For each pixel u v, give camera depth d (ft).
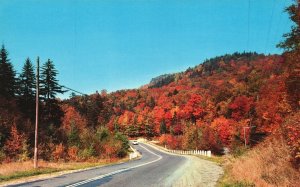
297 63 75.25
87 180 60.49
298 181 43.57
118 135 253.65
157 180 60.80
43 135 175.94
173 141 354.95
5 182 61.00
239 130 260.42
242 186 50.78
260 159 61.57
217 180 62.75
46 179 64.23
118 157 202.80
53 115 210.18
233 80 576.20
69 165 110.32
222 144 277.85
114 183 55.88
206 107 450.71
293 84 79.77
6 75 196.34
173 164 110.32
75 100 396.37
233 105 327.26
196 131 312.09
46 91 206.18
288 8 73.67
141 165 106.22
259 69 504.84
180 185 53.98
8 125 160.04
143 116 579.07
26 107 201.46
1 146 146.82
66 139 187.52
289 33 75.05
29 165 99.76
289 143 49.14
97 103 404.16
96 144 194.49
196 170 85.56
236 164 79.10
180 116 500.74
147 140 533.96
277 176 48.78
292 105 81.97
